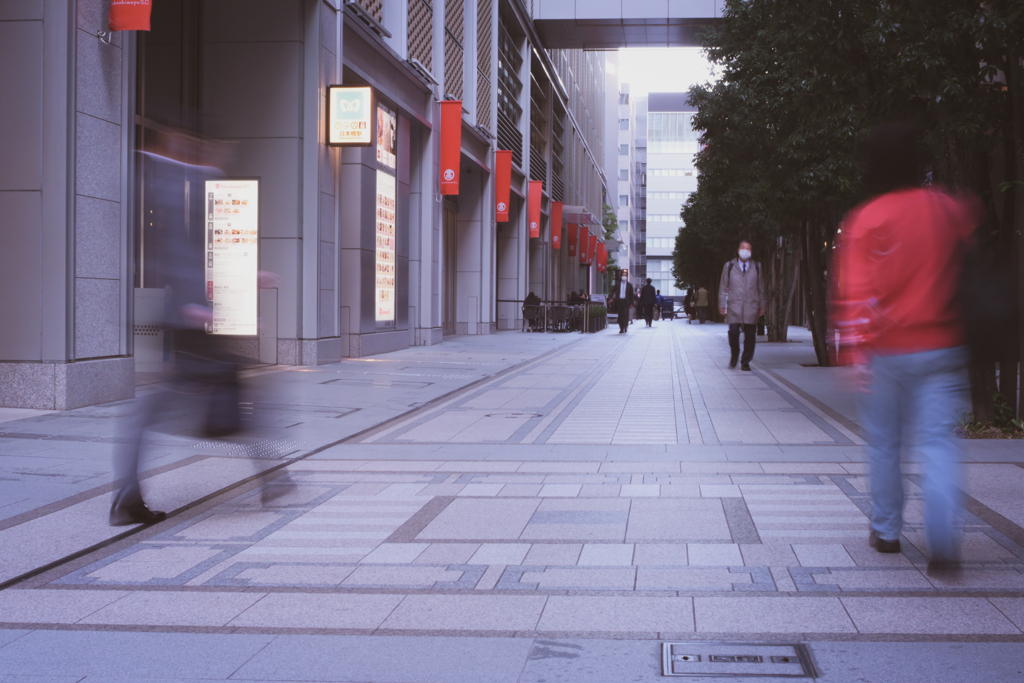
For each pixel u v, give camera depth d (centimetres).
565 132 4872
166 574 416
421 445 770
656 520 509
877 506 441
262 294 1455
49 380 898
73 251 906
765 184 1689
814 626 343
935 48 774
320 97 1459
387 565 428
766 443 777
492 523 504
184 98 1442
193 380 508
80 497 555
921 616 352
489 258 2925
